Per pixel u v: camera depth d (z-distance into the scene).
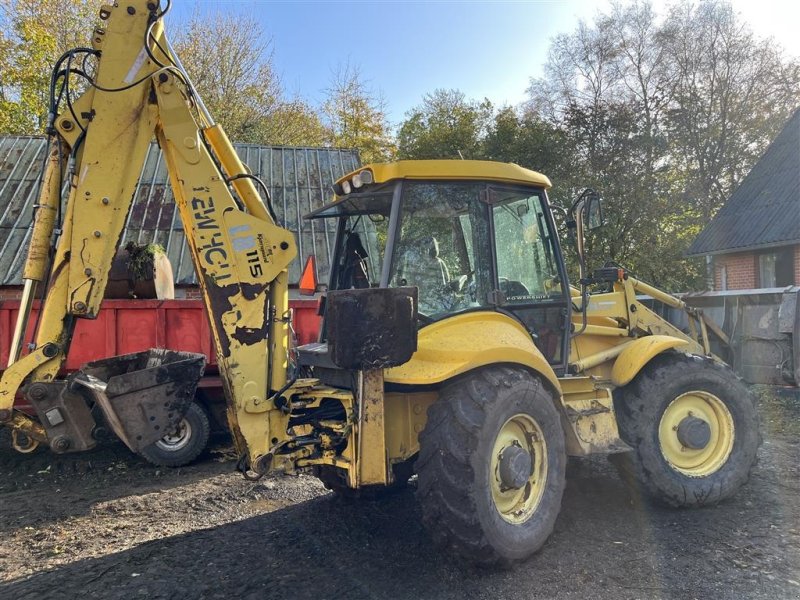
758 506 4.71
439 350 3.76
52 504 5.50
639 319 5.66
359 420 3.56
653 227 19.83
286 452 3.90
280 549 4.17
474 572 3.68
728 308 7.21
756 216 16.78
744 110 23.00
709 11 23.41
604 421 4.45
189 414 6.80
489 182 4.27
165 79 3.95
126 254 7.23
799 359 6.44
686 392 4.76
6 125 20.77
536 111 24.45
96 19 23.47
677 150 22.23
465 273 4.14
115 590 3.64
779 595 3.32
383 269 3.89
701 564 3.72
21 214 11.84
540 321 4.57
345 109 32.94
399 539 4.27
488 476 3.59
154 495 5.71
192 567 3.94
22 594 3.63
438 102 32.75
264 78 27.66
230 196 3.99
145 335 6.93
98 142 3.87
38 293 4.13
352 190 4.30
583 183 19.89
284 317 4.04
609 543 4.06
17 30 21.94
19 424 3.79
